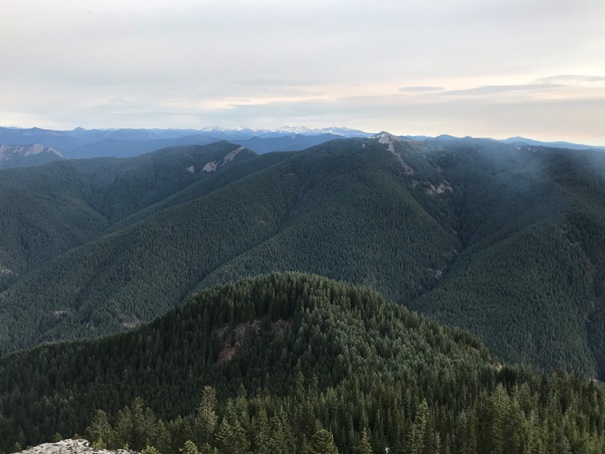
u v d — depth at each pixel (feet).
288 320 547.49
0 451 450.30
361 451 300.61
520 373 439.22
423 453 313.32
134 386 512.22
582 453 318.04
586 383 444.55
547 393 415.64
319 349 482.28
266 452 307.37
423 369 437.58
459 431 328.90
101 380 541.34
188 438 349.82
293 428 348.59
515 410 336.08
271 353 505.25
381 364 453.58
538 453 306.14
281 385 449.89
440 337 544.21
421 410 338.13
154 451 283.18
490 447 323.98
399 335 522.47
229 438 314.96
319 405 371.35
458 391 398.62
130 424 388.37
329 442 288.92
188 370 520.01
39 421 490.90
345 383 413.59
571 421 354.54
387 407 364.79
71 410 491.31
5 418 487.20
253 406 393.29
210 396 399.03
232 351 536.83
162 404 476.95
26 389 550.77
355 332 504.43
